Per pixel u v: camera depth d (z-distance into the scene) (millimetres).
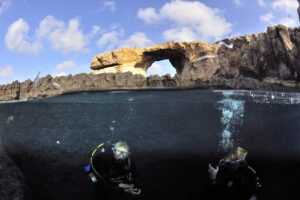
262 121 18812
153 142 20703
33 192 13438
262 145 20031
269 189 14367
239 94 13695
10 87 12883
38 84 12781
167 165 20125
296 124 18109
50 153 15578
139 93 13414
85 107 15891
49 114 15320
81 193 14414
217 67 17141
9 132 14539
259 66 15219
